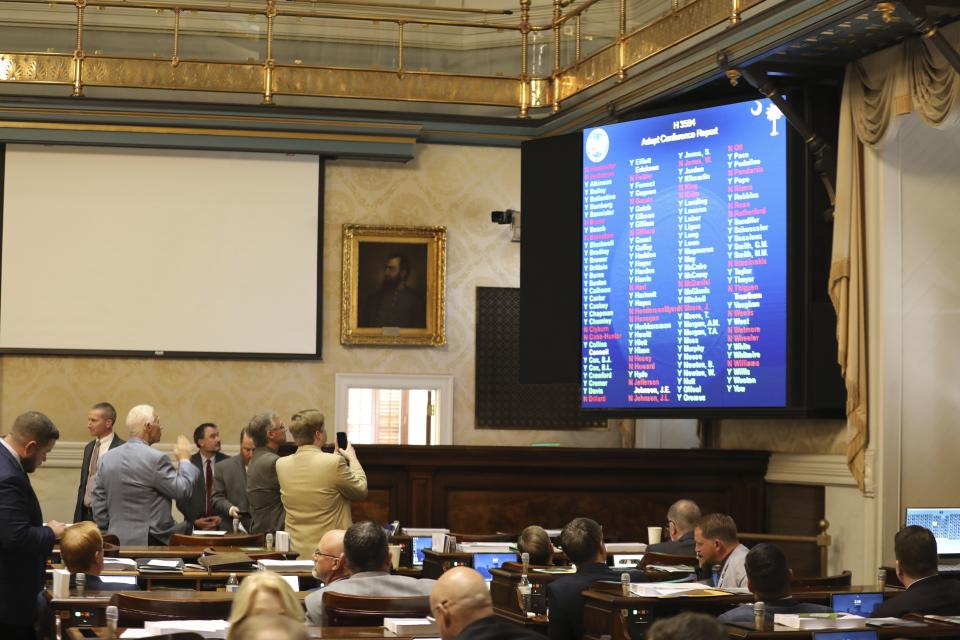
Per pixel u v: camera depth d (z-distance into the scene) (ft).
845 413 30.22
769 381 30.37
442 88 38.75
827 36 27.22
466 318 40.45
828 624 15.26
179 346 38.42
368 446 32.76
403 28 39.78
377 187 40.11
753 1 28.68
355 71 38.58
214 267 38.70
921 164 29.07
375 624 15.43
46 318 37.91
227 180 38.86
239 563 20.57
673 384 32.19
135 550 22.53
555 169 35.12
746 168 31.04
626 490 33.78
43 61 37.17
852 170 29.14
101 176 38.34
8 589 19.17
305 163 39.27
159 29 39.22
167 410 38.55
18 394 37.93
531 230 35.53
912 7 24.25
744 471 33.55
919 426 28.78
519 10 40.55
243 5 39.81
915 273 28.89
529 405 40.60
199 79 37.73
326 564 17.61
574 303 34.47
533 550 22.31
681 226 32.22
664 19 32.40
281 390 39.14
